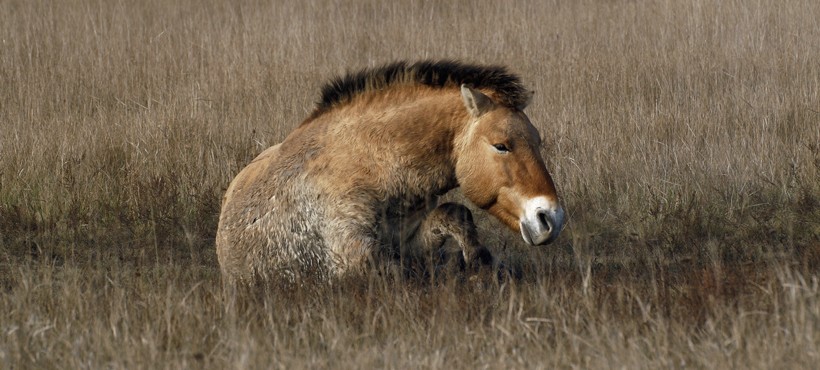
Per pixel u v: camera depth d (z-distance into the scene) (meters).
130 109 47.19
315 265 25.05
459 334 19.77
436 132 24.41
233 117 43.53
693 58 50.53
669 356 18.09
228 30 58.41
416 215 24.98
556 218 23.16
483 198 24.20
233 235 26.94
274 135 41.22
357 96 25.31
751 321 19.30
